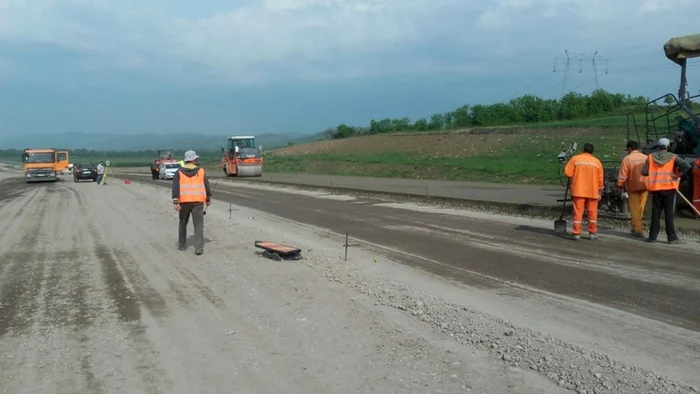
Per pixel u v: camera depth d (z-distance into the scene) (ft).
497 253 36.91
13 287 30.71
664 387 16.72
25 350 20.89
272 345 20.90
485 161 114.62
